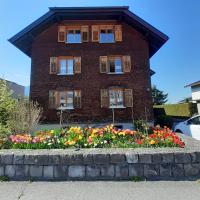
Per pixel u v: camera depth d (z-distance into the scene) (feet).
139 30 72.13
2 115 32.40
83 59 71.05
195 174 18.47
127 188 16.39
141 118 67.77
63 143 22.17
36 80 70.08
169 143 22.02
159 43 73.15
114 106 69.21
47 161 18.49
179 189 16.16
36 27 69.41
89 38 72.08
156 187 16.52
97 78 70.23
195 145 22.34
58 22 72.33
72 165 18.45
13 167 18.49
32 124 38.14
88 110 68.95
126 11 68.64
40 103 69.21
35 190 16.16
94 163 18.44
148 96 69.51
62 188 16.47
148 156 18.49
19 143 22.06
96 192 15.76
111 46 71.77
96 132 24.71
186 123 42.52
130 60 71.05
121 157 18.47
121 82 70.08
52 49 71.51
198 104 100.17
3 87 33.71
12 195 15.38
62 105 69.36
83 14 70.69
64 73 70.64
